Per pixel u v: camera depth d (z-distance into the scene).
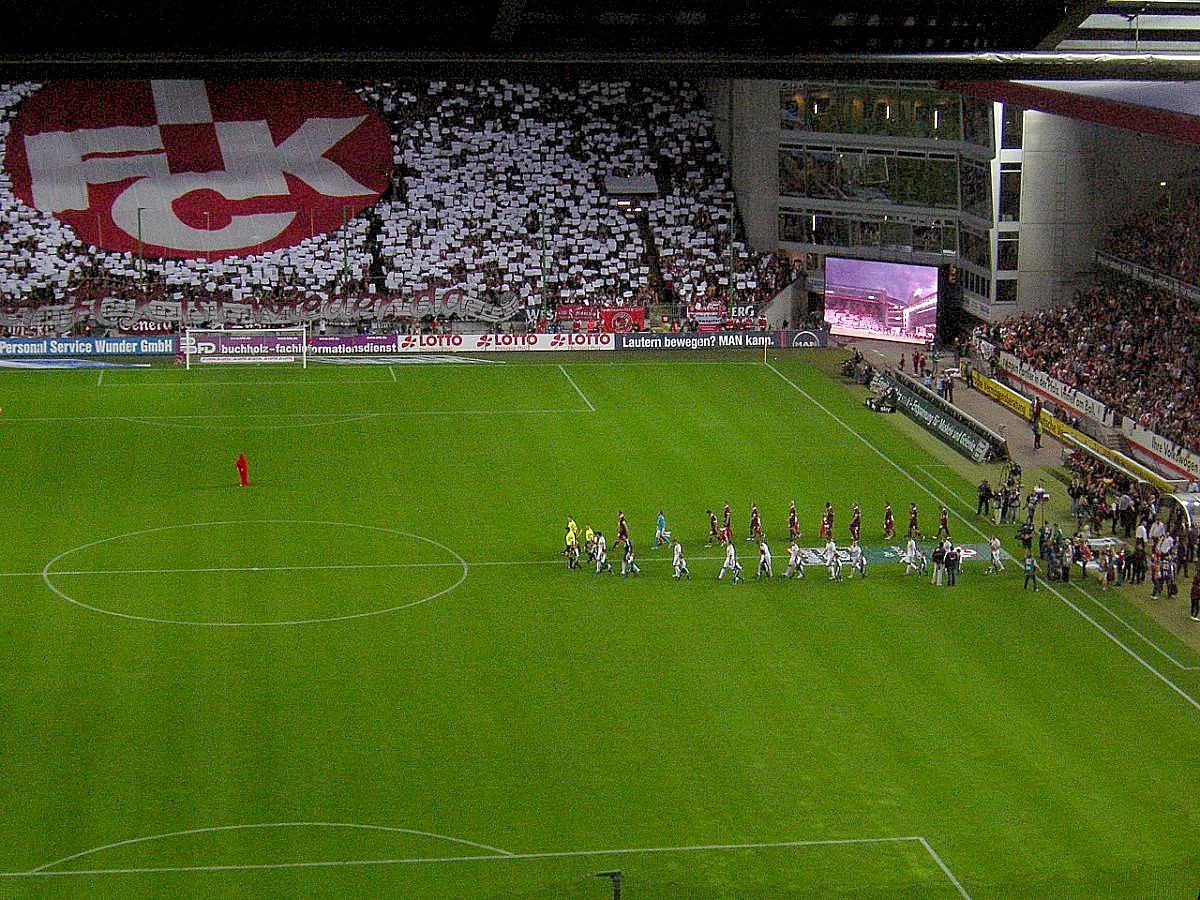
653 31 34.09
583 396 104.31
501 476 85.75
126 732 53.09
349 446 91.50
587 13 33.31
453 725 54.06
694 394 105.25
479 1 31.92
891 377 103.12
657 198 133.25
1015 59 34.81
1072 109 87.81
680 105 141.25
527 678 58.28
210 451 89.94
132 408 99.56
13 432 93.31
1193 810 48.59
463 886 43.53
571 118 139.50
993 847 46.09
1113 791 49.78
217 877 43.84
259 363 113.12
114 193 129.62
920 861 45.25
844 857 45.44
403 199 131.62
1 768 50.28
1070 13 33.59
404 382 107.69
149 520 77.00
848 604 66.69
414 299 123.00
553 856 45.25
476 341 117.81
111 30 31.50
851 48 35.28
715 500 81.94
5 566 69.88
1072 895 43.53
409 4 31.95
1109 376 95.81
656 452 91.06
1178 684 58.62
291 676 58.09
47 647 60.53
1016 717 55.31
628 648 61.31
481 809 48.09
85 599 65.81
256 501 80.56
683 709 55.62
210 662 59.31
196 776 49.94
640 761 51.47
